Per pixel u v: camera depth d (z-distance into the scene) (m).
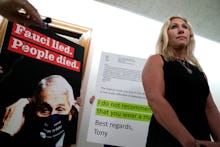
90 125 1.05
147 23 1.58
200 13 1.49
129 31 1.52
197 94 0.80
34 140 0.83
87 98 1.25
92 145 1.18
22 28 0.91
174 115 0.68
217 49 1.83
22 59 0.88
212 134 0.84
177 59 0.93
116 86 1.13
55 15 1.34
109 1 1.43
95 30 1.42
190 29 1.10
